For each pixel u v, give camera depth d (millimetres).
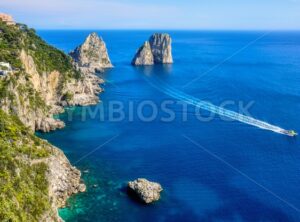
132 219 83125
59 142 127875
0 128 83000
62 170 94125
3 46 140000
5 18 190125
